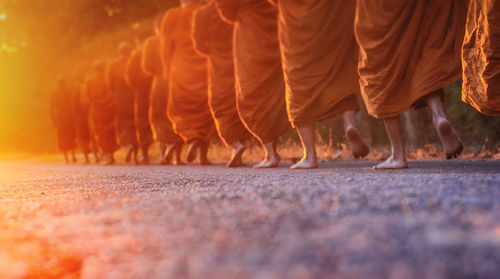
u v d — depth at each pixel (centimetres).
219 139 1099
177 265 74
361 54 365
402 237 76
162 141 836
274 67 525
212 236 90
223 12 538
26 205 177
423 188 139
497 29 255
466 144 738
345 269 63
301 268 65
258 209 118
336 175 296
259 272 65
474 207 100
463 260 62
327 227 89
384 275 60
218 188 199
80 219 128
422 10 339
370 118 901
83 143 1234
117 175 433
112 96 1070
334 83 434
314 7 425
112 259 85
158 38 842
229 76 612
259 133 540
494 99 273
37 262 92
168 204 142
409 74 351
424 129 827
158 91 829
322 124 944
